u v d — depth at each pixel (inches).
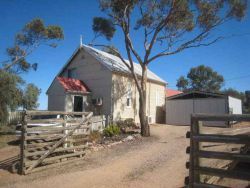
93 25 836.6
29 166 361.7
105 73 960.3
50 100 948.0
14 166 384.5
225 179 237.3
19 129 642.2
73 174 353.4
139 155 470.3
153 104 1175.6
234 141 146.5
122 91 989.2
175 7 744.3
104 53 1146.0
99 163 414.9
